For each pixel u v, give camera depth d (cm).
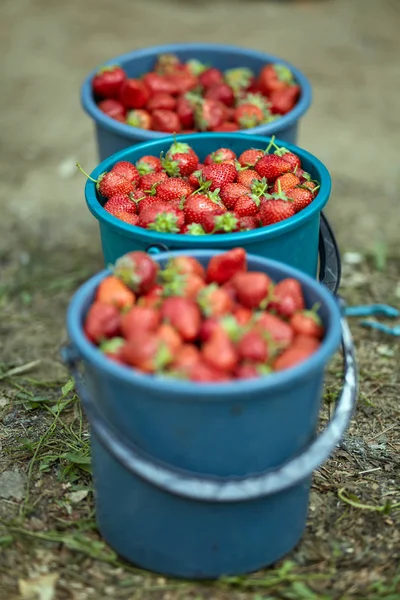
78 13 717
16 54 643
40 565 241
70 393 320
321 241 290
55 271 409
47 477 276
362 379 328
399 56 636
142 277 222
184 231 260
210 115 350
